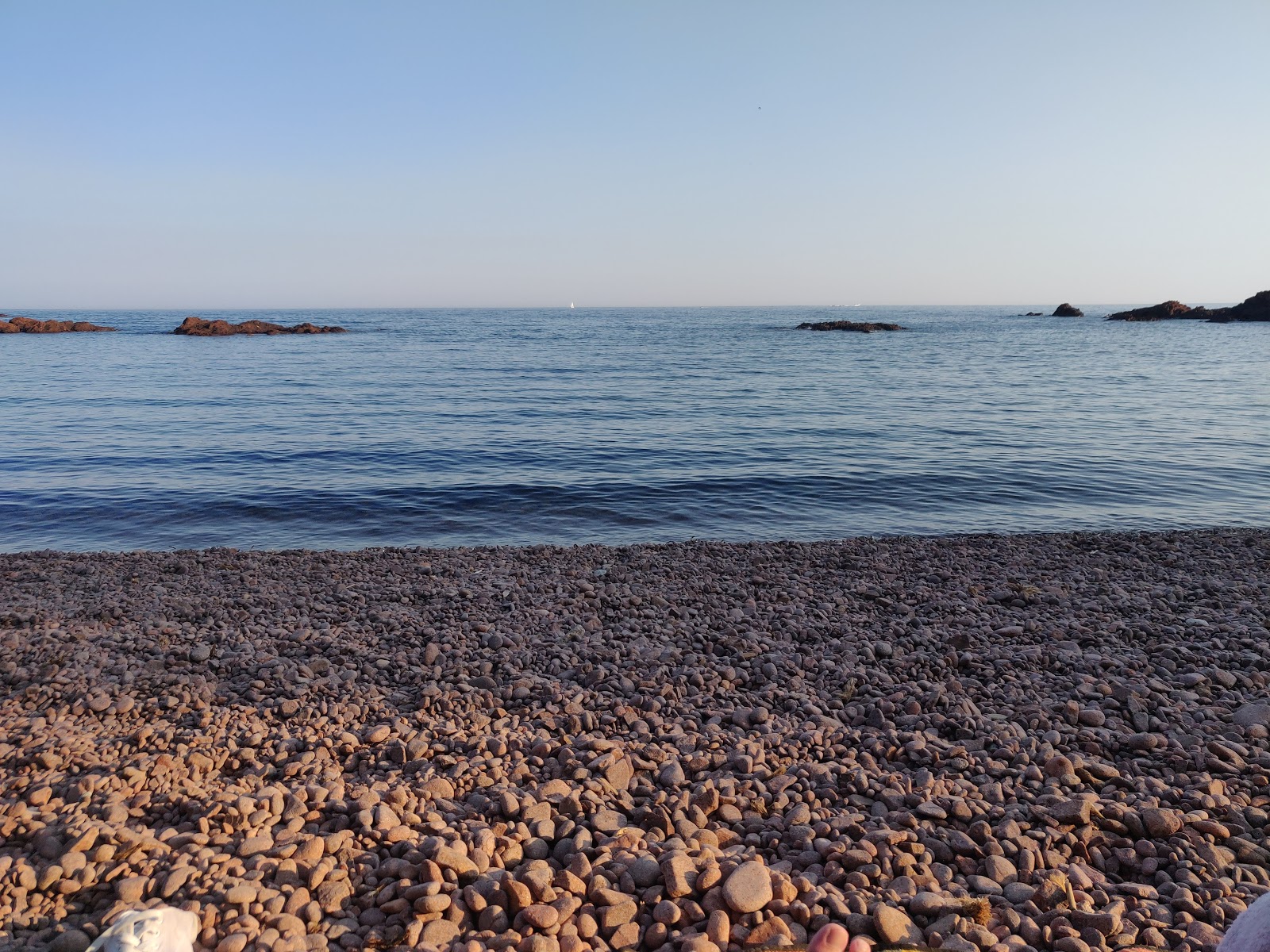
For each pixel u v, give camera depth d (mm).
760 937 3037
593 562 9828
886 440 20406
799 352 60531
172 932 2756
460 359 51438
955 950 2996
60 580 9008
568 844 3592
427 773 4312
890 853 3574
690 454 18562
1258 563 9398
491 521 13250
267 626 6961
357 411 25594
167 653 6098
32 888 3158
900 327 106625
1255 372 41375
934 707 5254
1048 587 8180
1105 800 4004
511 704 5414
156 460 17469
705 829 3783
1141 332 92812
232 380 36031
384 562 9891
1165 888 3426
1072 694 5434
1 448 18656
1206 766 4410
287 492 14836
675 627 7012
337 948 2953
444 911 3145
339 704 5281
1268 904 2621
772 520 13352
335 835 3537
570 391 32062
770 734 4871
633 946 3049
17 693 5426
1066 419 24062
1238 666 5934
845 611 7531
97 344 68125
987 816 3910
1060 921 3154
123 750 4484
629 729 5012
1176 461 17656
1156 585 8328
